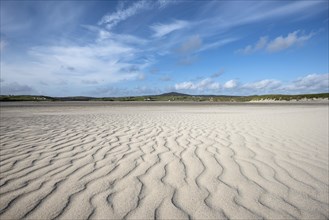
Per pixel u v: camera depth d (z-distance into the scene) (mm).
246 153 3740
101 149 4008
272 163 3225
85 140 4773
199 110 17438
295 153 3750
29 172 2865
